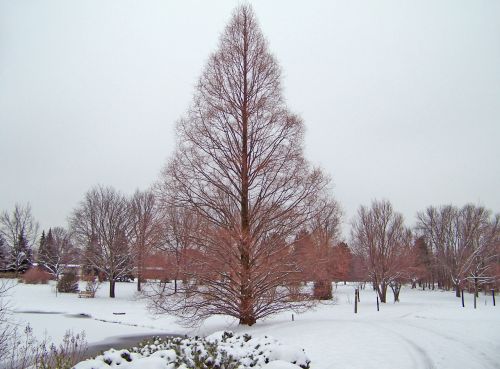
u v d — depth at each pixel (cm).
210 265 1466
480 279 4722
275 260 1482
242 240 1452
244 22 1714
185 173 1545
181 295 1480
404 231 5028
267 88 1650
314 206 1570
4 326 1812
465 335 1165
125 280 5375
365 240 3866
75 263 5716
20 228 6125
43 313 2645
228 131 1593
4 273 5819
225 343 782
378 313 2108
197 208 1520
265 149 1595
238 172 1565
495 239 5072
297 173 1572
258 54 1664
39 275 4938
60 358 902
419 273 4628
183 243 1506
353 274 5488
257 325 1465
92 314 2570
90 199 4422
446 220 5675
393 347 986
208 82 1642
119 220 4175
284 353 680
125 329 1948
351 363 841
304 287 1557
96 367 574
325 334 1166
